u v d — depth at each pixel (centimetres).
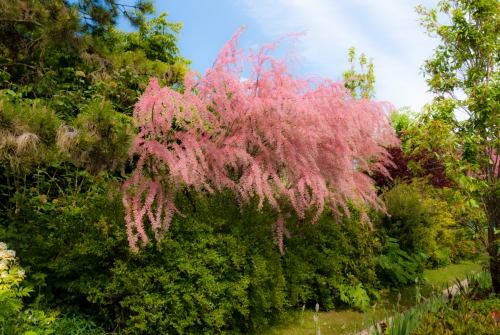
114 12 995
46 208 507
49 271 397
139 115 361
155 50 1645
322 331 430
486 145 495
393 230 657
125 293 367
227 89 430
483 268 545
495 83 483
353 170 530
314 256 504
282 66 475
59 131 362
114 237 379
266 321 409
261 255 416
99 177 552
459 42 518
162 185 402
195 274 374
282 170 483
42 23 719
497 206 485
